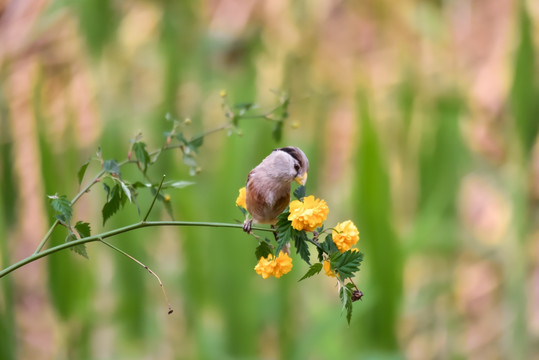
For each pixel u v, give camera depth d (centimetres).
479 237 1231
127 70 1197
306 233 754
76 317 982
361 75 1089
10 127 1088
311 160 1147
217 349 992
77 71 1213
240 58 1220
